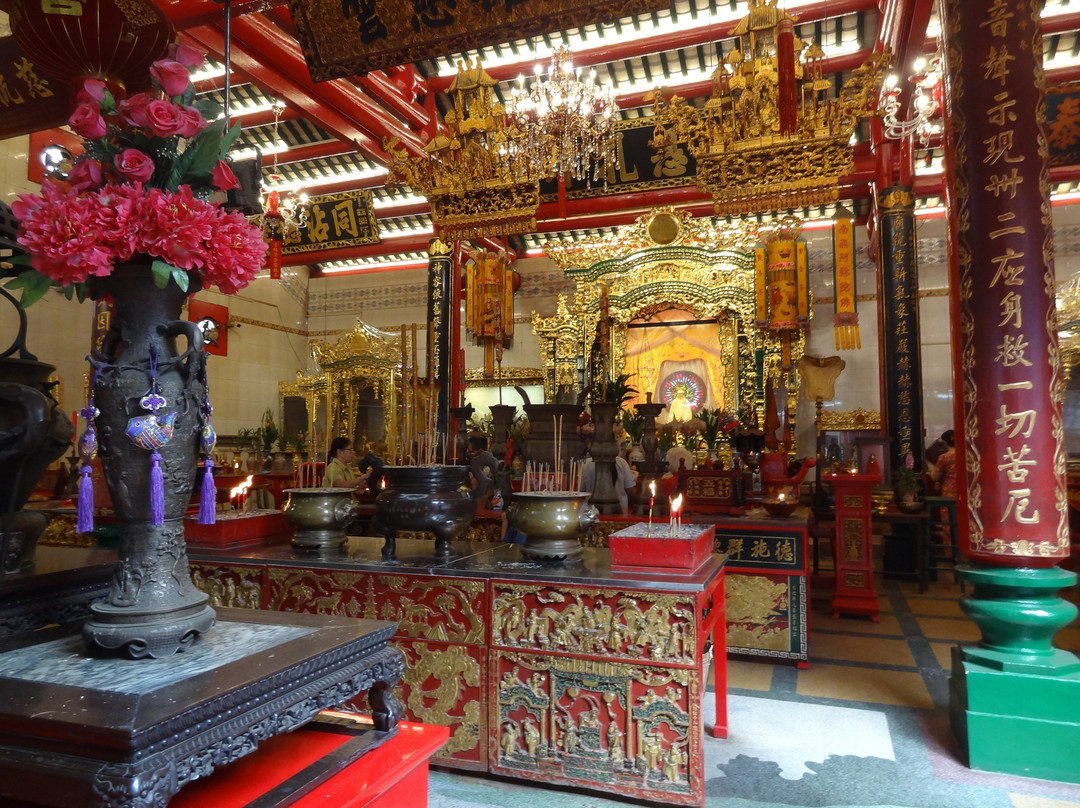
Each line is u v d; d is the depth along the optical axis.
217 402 13.46
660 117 6.28
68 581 1.80
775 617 4.37
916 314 8.92
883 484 7.77
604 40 8.73
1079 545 5.72
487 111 6.88
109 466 1.44
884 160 9.15
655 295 12.57
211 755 1.18
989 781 2.81
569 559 3.05
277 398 14.98
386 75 8.53
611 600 2.68
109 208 1.41
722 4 8.12
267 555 3.23
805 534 4.35
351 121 8.31
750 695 3.79
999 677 2.94
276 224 8.84
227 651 1.45
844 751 3.08
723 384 12.39
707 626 2.82
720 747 3.12
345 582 3.05
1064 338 10.59
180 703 1.14
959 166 3.28
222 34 6.58
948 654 4.55
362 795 1.44
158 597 1.42
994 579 3.08
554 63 6.68
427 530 3.09
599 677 2.67
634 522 4.55
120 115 1.49
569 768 2.68
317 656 1.42
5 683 1.25
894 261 9.01
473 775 2.87
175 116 1.49
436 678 2.90
